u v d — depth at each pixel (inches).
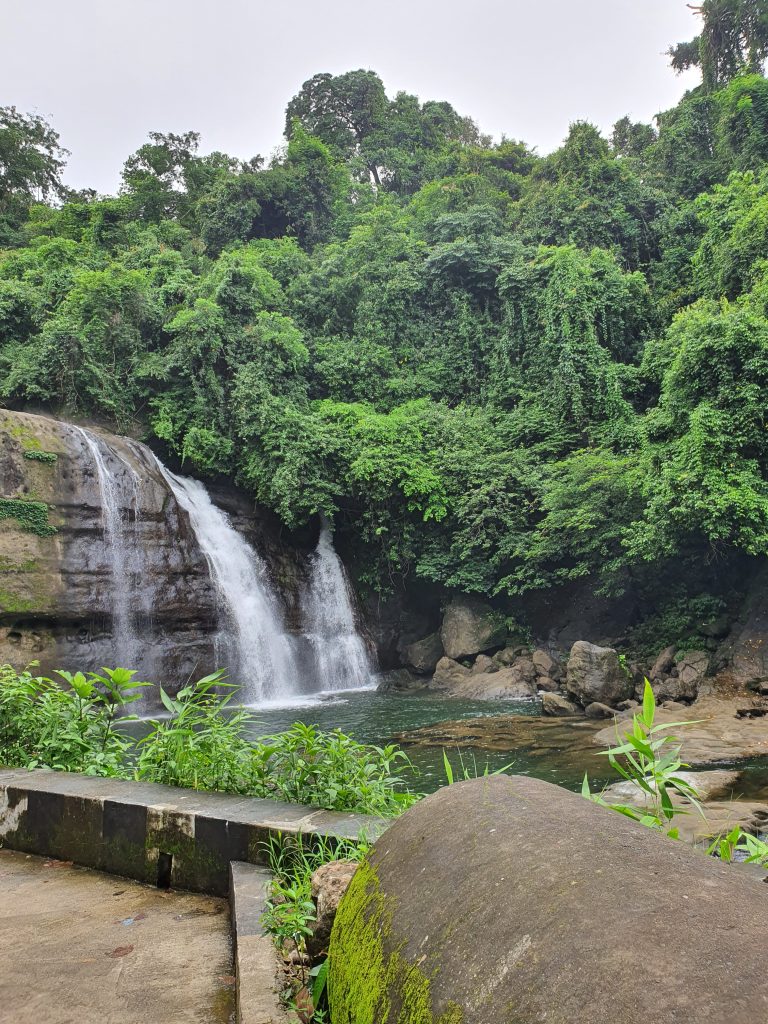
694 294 1151.0
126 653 749.9
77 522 743.1
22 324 1067.9
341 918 74.0
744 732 557.3
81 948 120.9
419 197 1747.0
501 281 1238.9
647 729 118.8
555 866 55.9
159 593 791.7
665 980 42.4
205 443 974.4
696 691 700.0
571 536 903.7
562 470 976.9
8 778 185.0
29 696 235.3
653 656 811.4
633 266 1370.6
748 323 758.5
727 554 810.8
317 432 1011.9
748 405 731.4
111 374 1008.2
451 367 1264.8
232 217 1630.2
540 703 762.8
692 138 1573.6
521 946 49.9
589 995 43.3
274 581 952.3
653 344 1067.9
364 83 2345.0
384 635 1040.2
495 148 2313.0
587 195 1408.7
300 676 911.7
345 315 1307.8
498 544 962.1
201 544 875.4
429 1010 51.6
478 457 1039.6
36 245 1576.0
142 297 1072.8
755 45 1614.2
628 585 893.8
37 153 1879.9
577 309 1109.1
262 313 1117.1
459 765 506.3
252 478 992.2
